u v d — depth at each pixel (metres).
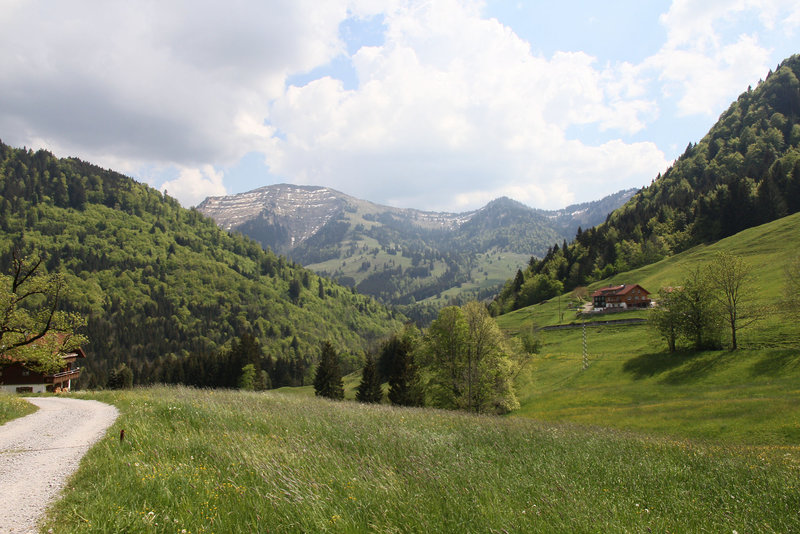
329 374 70.88
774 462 12.80
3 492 7.84
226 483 7.41
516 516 6.45
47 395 33.22
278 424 13.58
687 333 60.66
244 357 95.81
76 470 9.19
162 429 12.56
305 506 6.27
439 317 46.53
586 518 6.48
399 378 53.78
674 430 32.12
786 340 55.66
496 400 45.16
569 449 12.95
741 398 38.09
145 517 5.86
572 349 84.00
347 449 10.62
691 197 172.75
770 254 96.31
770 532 6.50
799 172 129.50
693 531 6.45
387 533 5.60
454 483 7.93
